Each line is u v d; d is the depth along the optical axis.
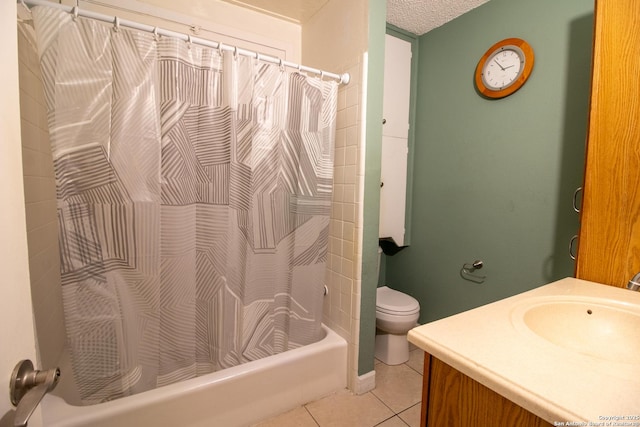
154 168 1.06
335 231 1.61
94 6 1.37
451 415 0.62
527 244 1.55
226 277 1.27
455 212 1.90
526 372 0.50
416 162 2.16
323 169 1.46
